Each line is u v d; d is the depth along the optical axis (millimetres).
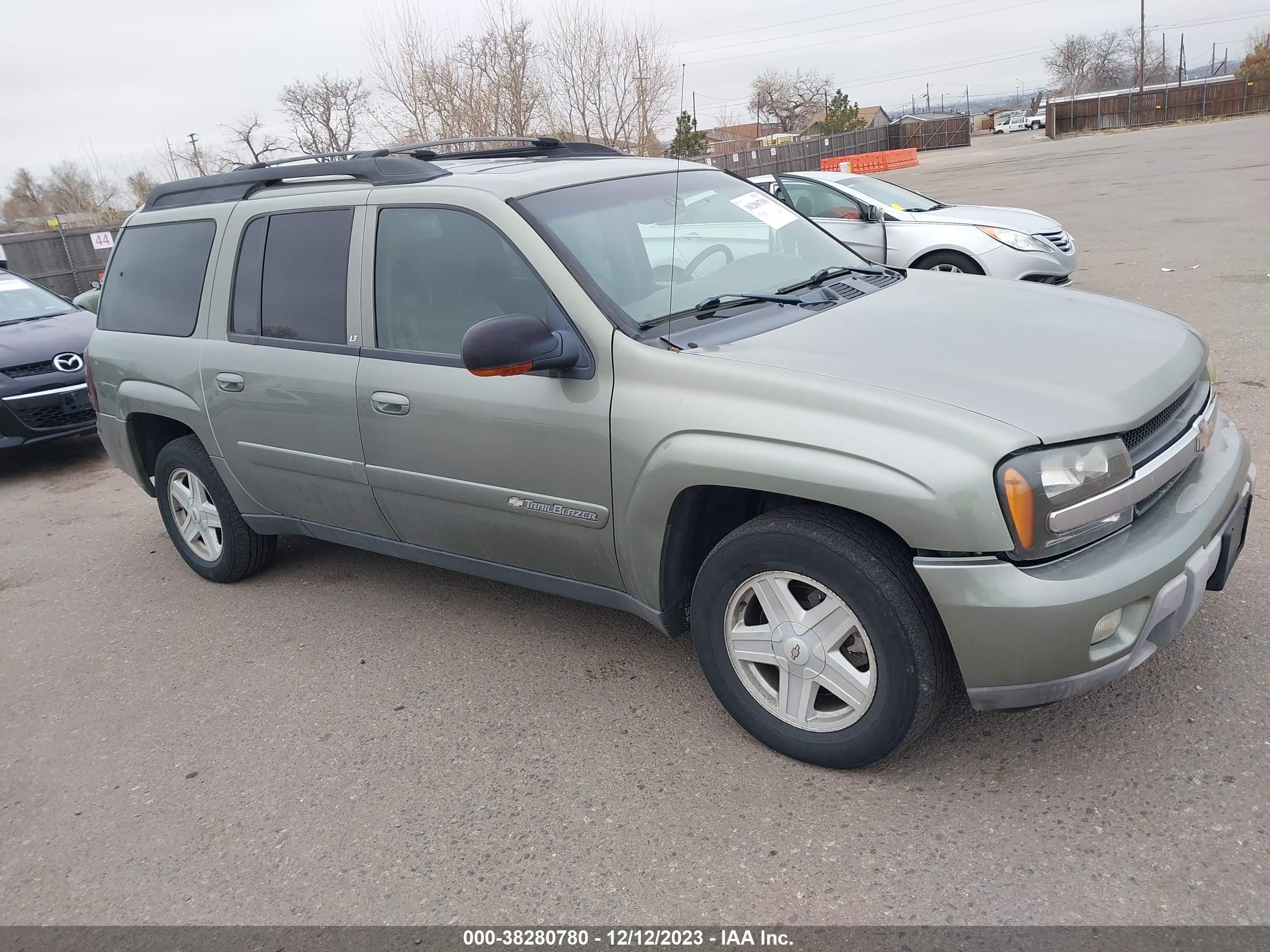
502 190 3379
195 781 3270
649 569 3078
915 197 9867
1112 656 2465
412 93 20109
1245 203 14867
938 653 2596
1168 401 2660
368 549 4152
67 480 7473
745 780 2918
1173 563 2484
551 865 2660
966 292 3523
